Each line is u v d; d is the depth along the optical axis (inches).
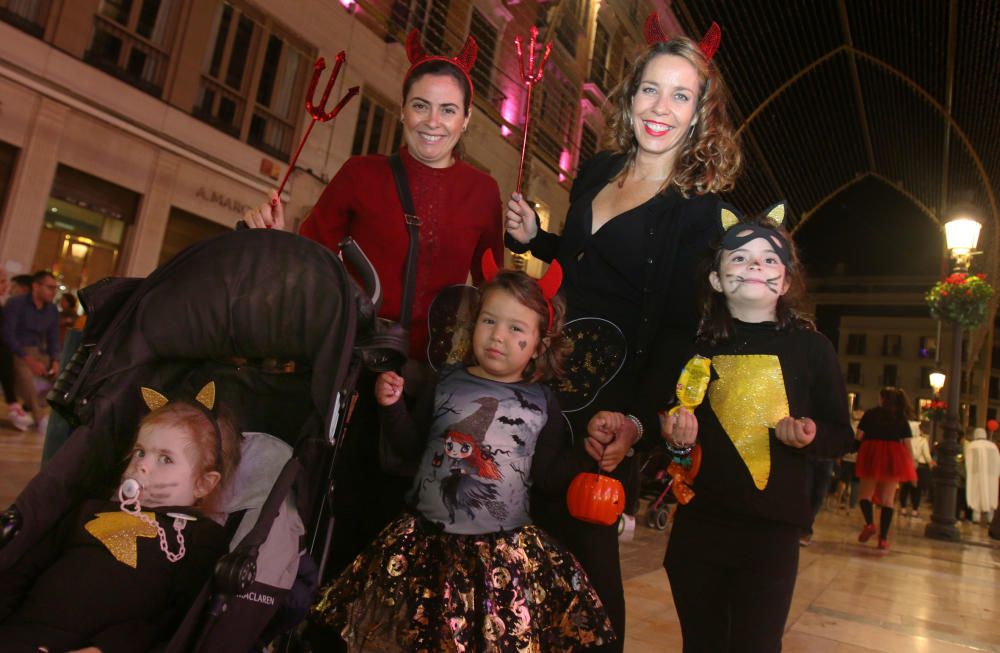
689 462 79.0
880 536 316.8
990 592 230.4
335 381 69.8
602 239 91.3
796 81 414.6
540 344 85.4
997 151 484.7
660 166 94.6
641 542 240.1
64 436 109.1
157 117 434.9
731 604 78.1
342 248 79.4
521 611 70.1
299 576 69.4
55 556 64.1
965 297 430.6
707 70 92.8
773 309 86.0
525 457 79.7
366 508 92.0
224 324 75.3
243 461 74.0
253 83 481.7
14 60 370.3
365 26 514.3
